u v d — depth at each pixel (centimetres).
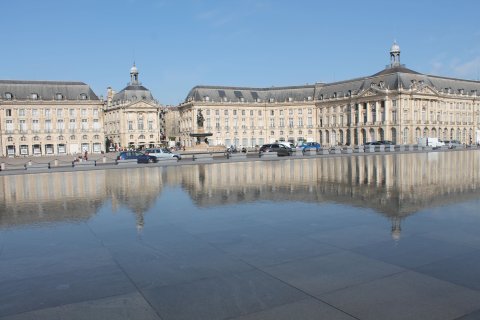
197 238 1060
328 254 902
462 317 614
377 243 973
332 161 4050
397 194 1672
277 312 637
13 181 2769
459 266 811
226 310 648
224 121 12012
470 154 5075
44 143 10306
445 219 1199
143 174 3098
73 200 1769
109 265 866
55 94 10412
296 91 12631
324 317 618
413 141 10231
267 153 5219
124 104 11738
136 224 1245
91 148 10712
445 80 11488
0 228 1237
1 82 10094
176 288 736
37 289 745
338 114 11769
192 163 4362
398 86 10131
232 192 1867
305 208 1424
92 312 650
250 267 834
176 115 17625
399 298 677
